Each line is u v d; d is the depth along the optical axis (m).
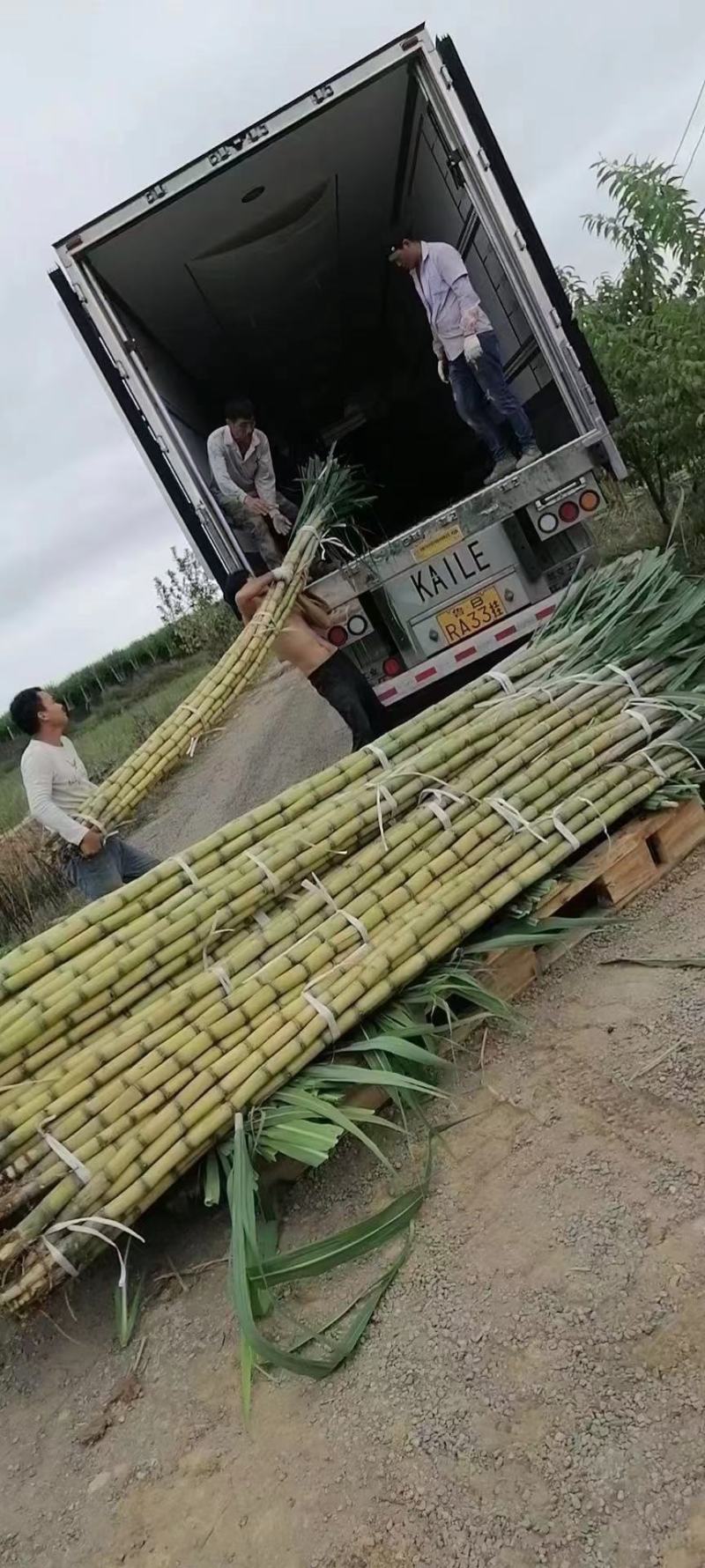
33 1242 2.35
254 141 4.87
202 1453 2.03
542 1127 2.41
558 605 4.23
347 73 4.79
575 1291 1.94
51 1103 2.55
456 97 4.81
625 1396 1.72
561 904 3.12
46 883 8.37
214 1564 1.79
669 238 6.05
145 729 13.63
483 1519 1.64
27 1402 2.41
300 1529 1.77
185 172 4.92
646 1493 1.57
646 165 6.05
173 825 8.42
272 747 9.02
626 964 2.94
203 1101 2.53
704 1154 2.12
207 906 2.91
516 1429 1.75
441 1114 2.62
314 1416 1.98
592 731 3.46
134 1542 1.90
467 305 5.07
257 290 6.77
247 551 5.90
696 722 3.54
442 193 5.67
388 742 3.45
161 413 5.32
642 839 3.28
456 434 7.80
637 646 3.73
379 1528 1.70
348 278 7.26
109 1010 2.75
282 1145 2.45
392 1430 1.86
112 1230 2.39
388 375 8.62
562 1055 2.63
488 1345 1.92
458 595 5.28
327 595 5.19
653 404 6.01
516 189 4.88
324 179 5.85
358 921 2.89
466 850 3.09
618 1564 1.50
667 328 5.77
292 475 8.24
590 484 5.06
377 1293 2.17
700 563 6.09
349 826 3.11
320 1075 2.62
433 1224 2.28
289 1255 2.16
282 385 8.32
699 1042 2.44
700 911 3.07
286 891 3.03
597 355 6.17
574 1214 2.12
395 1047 2.61
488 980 2.97
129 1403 2.25
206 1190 2.47
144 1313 2.50
